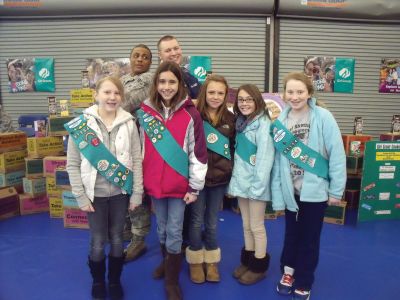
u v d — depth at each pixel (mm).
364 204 3549
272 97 3939
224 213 3854
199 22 4699
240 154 2207
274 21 4695
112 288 2133
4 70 5020
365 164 3490
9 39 4949
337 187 1949
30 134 4816
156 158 2037
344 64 4816
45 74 4965
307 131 2020
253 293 2227
